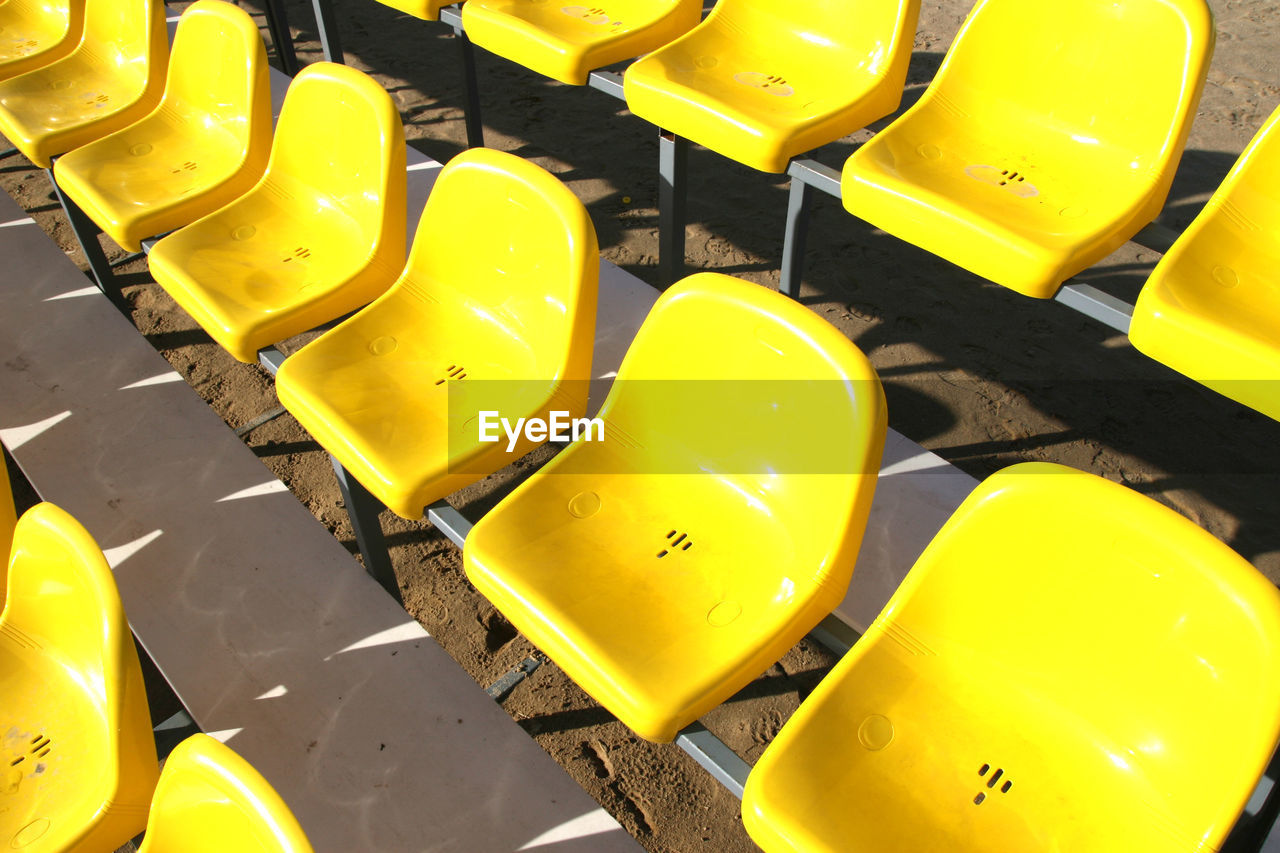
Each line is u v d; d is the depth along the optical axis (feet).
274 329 6.92
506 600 5.00
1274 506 7.66
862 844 3.93
